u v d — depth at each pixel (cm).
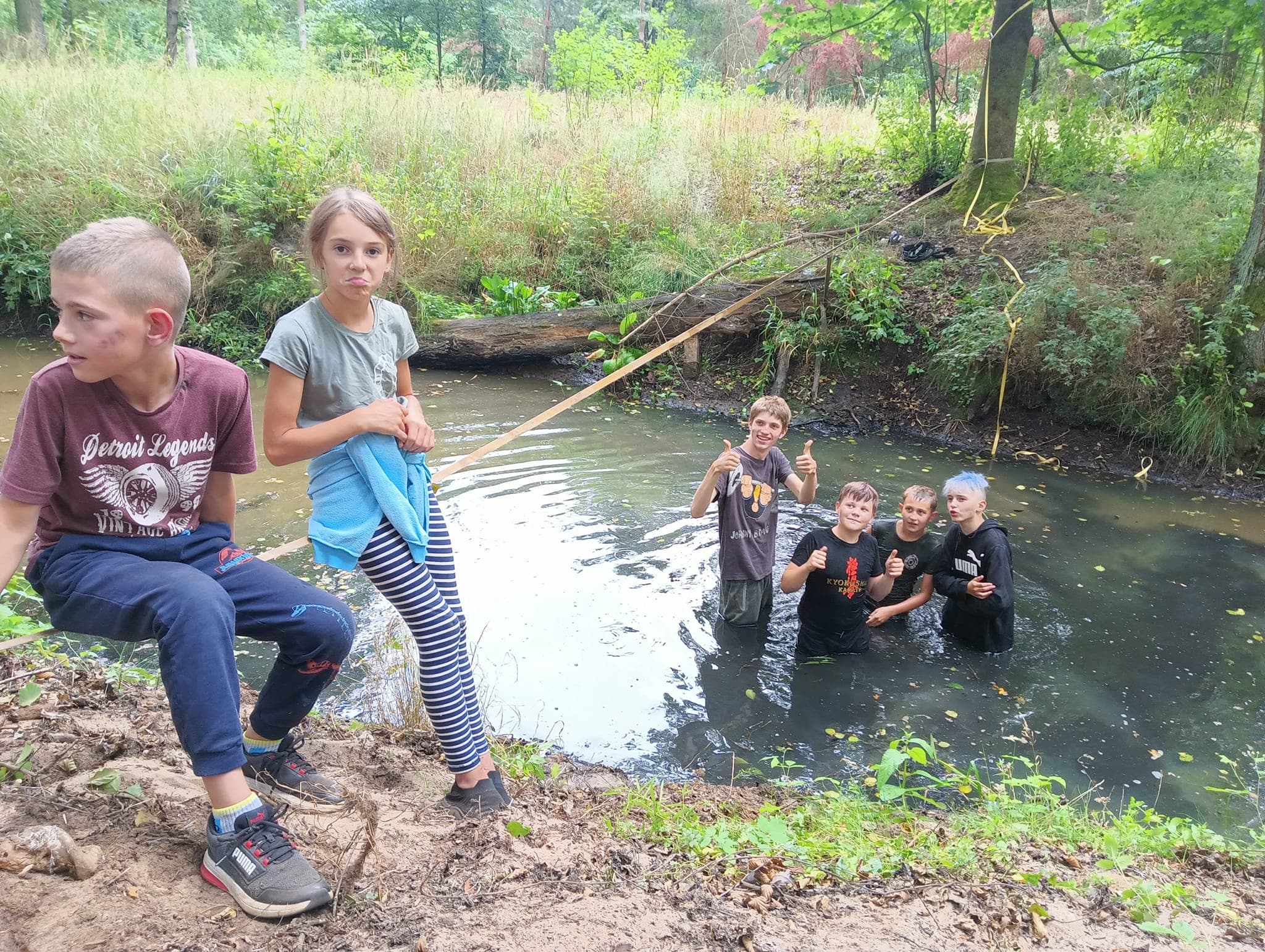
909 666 489
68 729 304
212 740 207
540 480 724
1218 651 510
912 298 1003
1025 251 1018
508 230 1181
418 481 268
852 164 1348
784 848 283
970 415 919
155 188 1120
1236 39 1112
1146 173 1114
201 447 222
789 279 1007
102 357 195
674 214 1212
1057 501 749
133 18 2270
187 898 212
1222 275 880
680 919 229
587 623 509
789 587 496
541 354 1053
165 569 211
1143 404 853
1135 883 281
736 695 455
